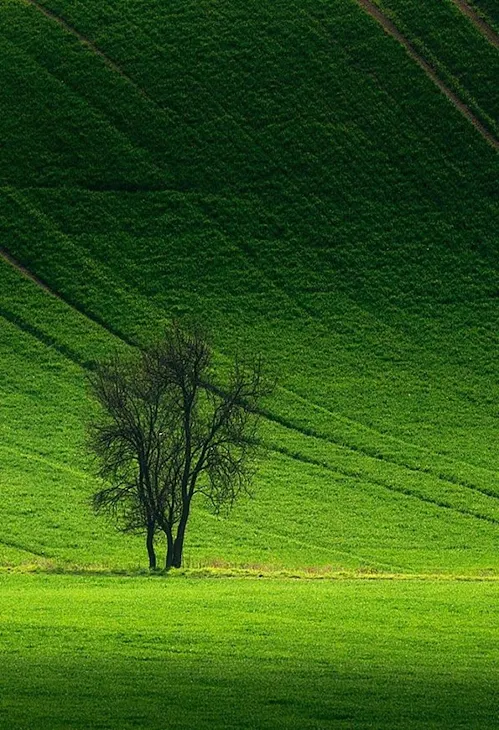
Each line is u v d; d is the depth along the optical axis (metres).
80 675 69.56
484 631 84.62
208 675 70.12
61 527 140.88
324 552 135.50
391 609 92.00
